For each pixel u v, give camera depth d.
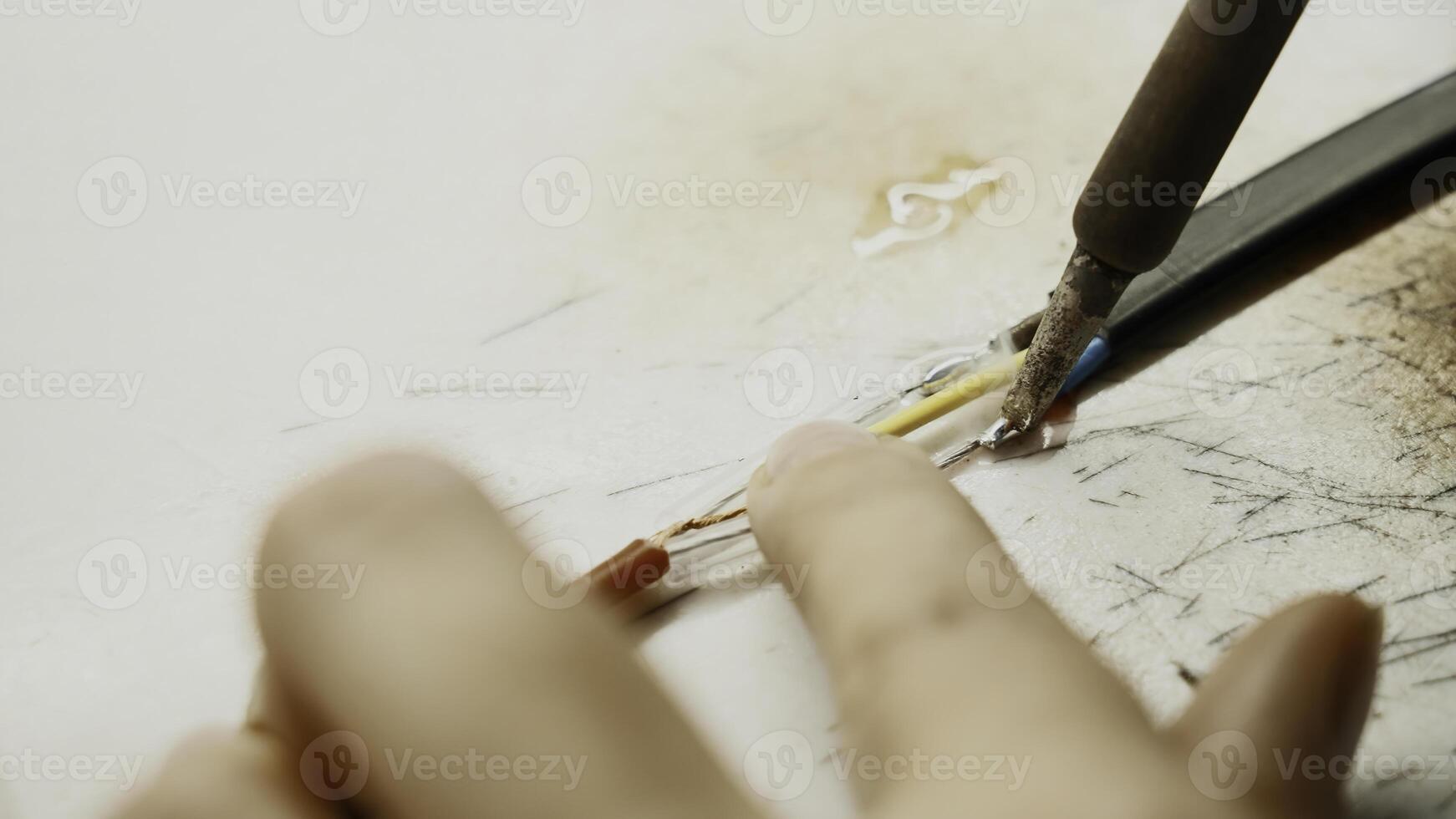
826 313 0.71
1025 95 0.82
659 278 0.74
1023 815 0.30
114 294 0.75
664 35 0.90
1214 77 0.42
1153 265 0.50
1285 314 0.69
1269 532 0.60
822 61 0.86
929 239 0.75
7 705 0.57
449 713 0.32
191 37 0.94
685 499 0.63
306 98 0.88
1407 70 0.82
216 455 0.67
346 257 0.77
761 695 0.55
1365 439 0.63
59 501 0.65
